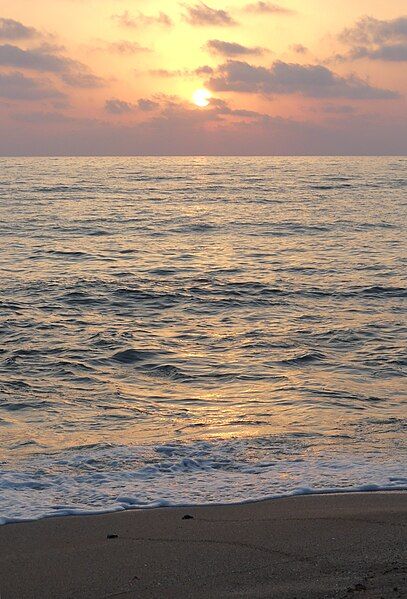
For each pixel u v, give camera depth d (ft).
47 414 35.65
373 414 35.04
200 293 70.18
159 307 64.34
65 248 100.27
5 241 106.42
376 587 16.21
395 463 26.84
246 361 46.68
